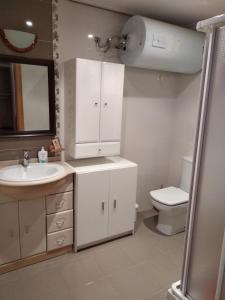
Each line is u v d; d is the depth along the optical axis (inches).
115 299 73.0
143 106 118.3
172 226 107.0
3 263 80.9
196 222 48.6
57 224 87.7
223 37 40.4
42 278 80.2
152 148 127.0
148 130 123.2
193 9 95.5
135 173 99.7
